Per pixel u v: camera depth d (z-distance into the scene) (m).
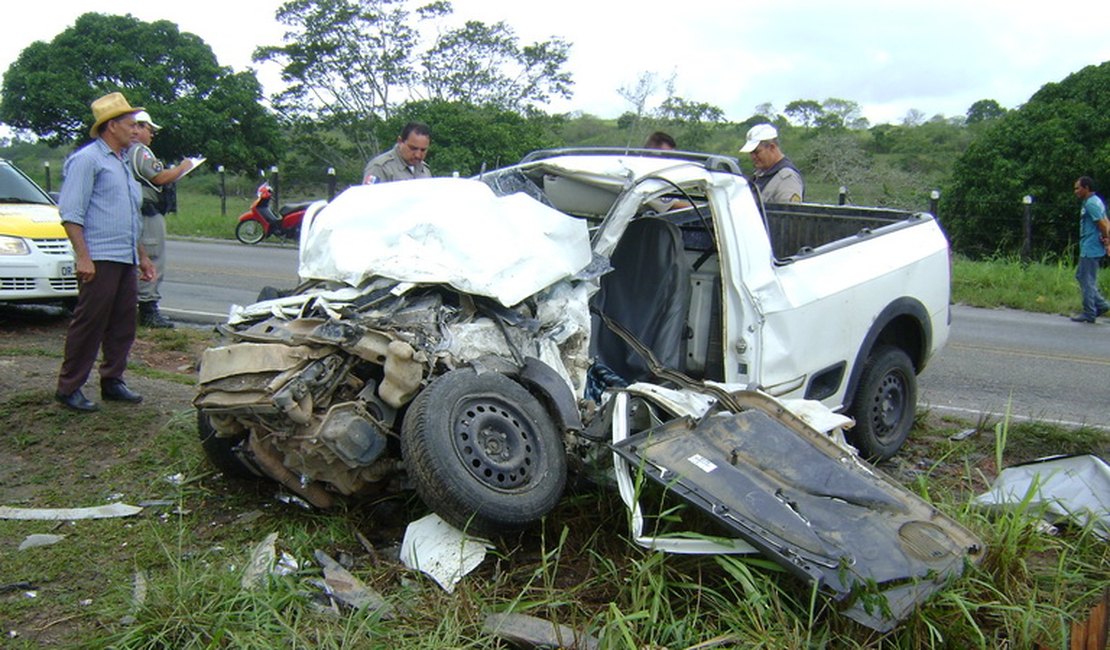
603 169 5.13
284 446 4.24
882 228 6.45
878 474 4.41
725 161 5.37
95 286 5.94
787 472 4.16
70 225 5.77
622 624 3.48
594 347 5.37
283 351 4.13
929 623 3.61
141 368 7.28
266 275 13.55
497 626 3.66
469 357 4.30
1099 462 5.09
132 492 5.07
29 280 8.62
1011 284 15.17
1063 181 19.53
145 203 8.68
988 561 4.16
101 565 4.26
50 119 32.56
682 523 4.27
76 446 5.64
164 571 4.20
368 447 4.10
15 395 6.27
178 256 15.82
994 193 20.20
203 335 8.88
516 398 4.20
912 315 6.34
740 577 3.75
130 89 31.95
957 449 6.46
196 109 30.98
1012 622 3.84
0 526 4.64
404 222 4.80
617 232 4.94
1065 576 4.20
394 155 7.58
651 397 4.46
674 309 5.42
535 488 4.07
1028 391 8.42
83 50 32.69
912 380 6.36
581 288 4.80
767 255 5.36
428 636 3.58
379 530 4.57
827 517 3.97
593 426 4.38
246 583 3.90
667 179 4.98
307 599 3.80
